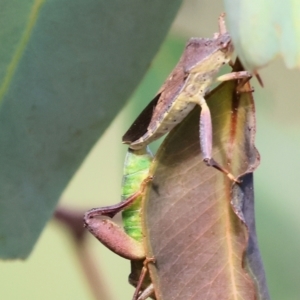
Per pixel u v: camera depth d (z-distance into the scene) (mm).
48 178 177
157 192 183
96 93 175
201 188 182
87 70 175
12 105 176
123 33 174
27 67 176
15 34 175
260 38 160
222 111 182
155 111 192
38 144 177
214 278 183
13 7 175
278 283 209
